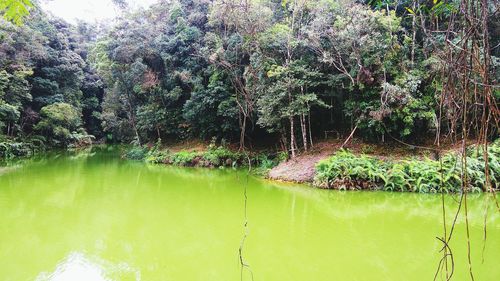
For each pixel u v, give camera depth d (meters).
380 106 12.54
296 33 14.36
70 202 10.48
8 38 21.06
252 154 17.08
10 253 6.60
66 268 5.98
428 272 5.58
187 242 7.24
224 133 18.78
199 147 19.42
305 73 13.40
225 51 16.41
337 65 13.95
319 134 16.44
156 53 20.95
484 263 5.78
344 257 6.28
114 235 7.68
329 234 7.53
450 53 1.94
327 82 13.74
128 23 21.78
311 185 12.23
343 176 11.68
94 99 32.78
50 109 23.92
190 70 19.09
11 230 7.87
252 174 14.85
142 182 13.68
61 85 27.91
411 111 12.24
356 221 8.43
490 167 10.71
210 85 17.17
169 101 21.16
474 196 10.34
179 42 19.97
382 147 13.76
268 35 14.29
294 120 15.52
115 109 25.33
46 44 27.27
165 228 8.13
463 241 6.88
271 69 13.52
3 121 21.22
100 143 32.94
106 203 10.41
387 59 12.41
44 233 7.74
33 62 24.64
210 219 8.73
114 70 22.31
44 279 5.56
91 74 33.38
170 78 20.22
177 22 21.20
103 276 5.68
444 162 10.95
